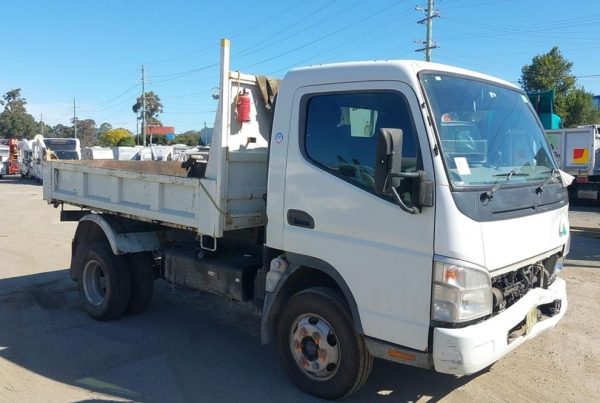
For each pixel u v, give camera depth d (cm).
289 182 430
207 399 436
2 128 10419
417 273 362
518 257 389
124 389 454
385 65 385
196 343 562
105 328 606
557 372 498
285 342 451
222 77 478
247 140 505
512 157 425
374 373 486
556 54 5400
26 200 2227
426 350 362
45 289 772
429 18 3425
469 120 396
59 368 496
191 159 584
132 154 3297
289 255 434
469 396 447
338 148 404
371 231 383
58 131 11331
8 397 438
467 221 351
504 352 369
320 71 418
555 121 1975
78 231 664
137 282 630
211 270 536
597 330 609
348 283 399
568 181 479
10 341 563
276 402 431
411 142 366
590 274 891
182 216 520
